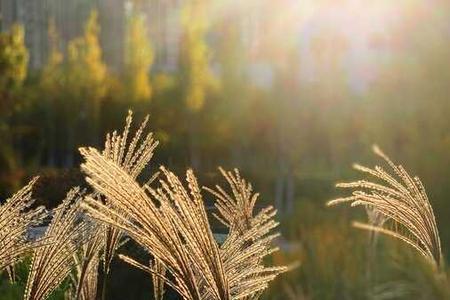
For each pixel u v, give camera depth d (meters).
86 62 37.97
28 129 34.03
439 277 1.96
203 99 38.12
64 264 1.92
